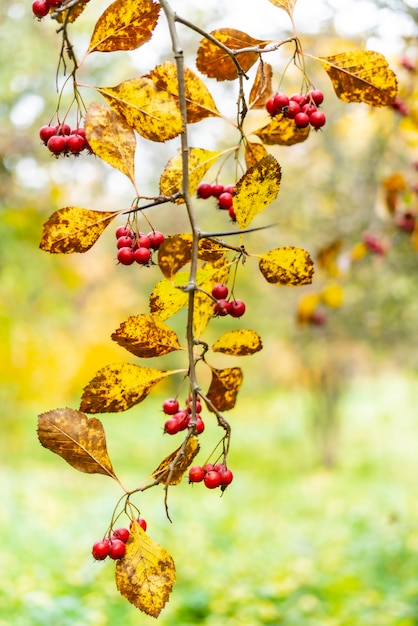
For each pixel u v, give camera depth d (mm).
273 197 1312
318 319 4152
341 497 13062
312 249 8547
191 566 7180
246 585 6539
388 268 6285
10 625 4895
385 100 1484
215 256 1420
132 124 1277
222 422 1267
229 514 10203
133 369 1266
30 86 6152
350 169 7070
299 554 8023
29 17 6023
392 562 7441
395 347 9352
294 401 23516
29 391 11492
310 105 1530
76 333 15398
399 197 3375
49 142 1365
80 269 13672
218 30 1515
